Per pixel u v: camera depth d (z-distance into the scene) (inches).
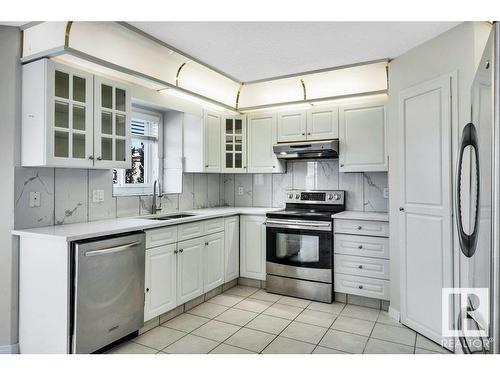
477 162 51.6
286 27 92.2
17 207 90.4
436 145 94.0
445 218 90.9
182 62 125.2
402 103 106.9
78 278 80.7
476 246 52.3
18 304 91.0
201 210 152.7
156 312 105.1
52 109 87.0
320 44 102.8
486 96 45.3
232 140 163.6
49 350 84.0
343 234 129.0
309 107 147.8
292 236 137.6
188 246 120.1
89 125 96.0
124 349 91.6
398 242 112.0
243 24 91.4
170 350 91.3
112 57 100.7
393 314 114.0
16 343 91.0
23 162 91.0
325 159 155.6
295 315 117.2
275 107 150.8
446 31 92.4
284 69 126.6
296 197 158.9
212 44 103.9
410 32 93.7
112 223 103.2
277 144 155.3
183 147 150.9
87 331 83.0
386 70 123.3
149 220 112.6
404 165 106.1
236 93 160.2
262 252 146.8
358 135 136.5
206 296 132.9
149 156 145.1
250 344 95.0
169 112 151.5
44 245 84.8
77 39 88.5
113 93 103.9
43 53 86.7
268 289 143.0
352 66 120.6
